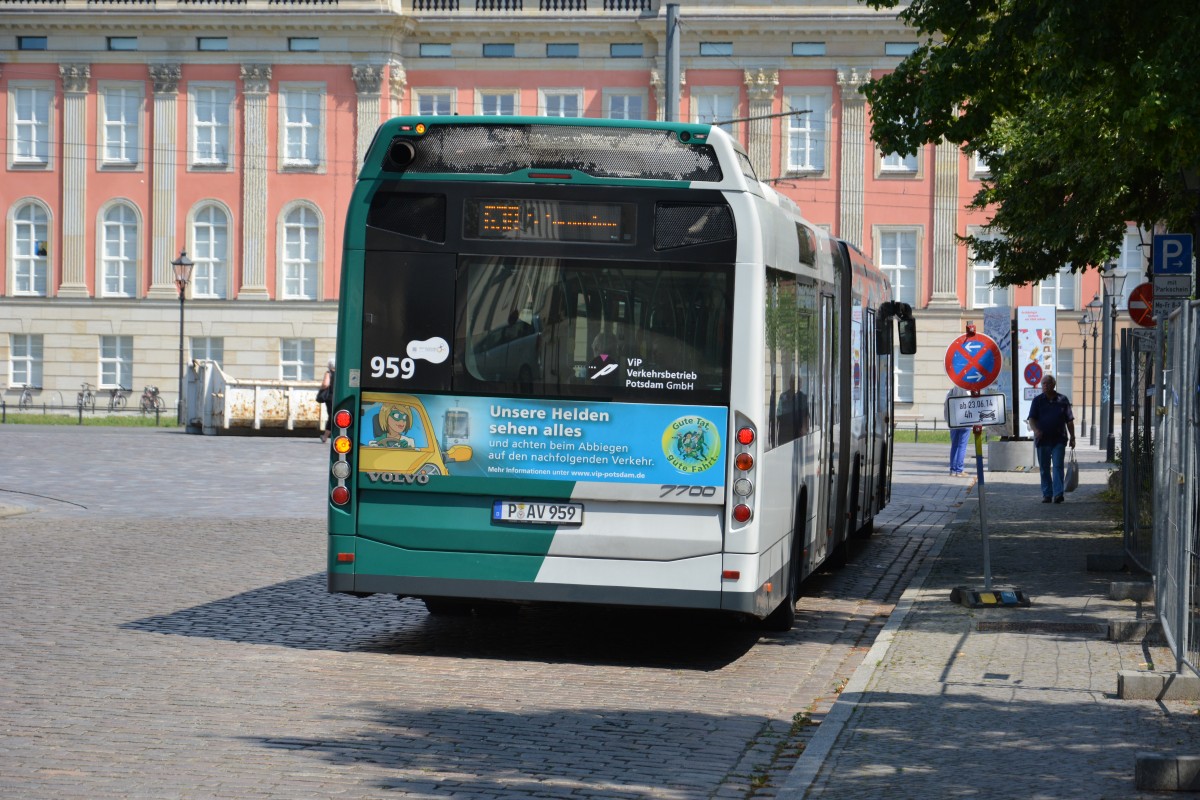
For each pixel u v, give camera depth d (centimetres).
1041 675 996
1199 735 816
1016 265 2427
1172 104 1348
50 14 5831
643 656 1109
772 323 1085
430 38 5834
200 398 4484
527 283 1049
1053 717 863
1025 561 1670
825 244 1396
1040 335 3597
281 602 1319
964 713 873
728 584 1037
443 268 1054
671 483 1040
